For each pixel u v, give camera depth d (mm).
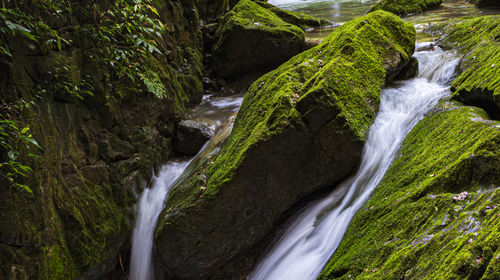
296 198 4027
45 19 3303
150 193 4551
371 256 2715
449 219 2377
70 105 3619
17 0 3012
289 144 3699
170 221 3939
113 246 4000
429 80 4641
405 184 3082
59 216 3377
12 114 2910
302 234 3789
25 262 3016
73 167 3580
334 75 3803
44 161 3172
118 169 4117
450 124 3254
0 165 2637
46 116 3271
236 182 3754
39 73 3221
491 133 2619
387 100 4293
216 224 3896
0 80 2859
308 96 3645
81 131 3764
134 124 4422
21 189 2959
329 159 3801
